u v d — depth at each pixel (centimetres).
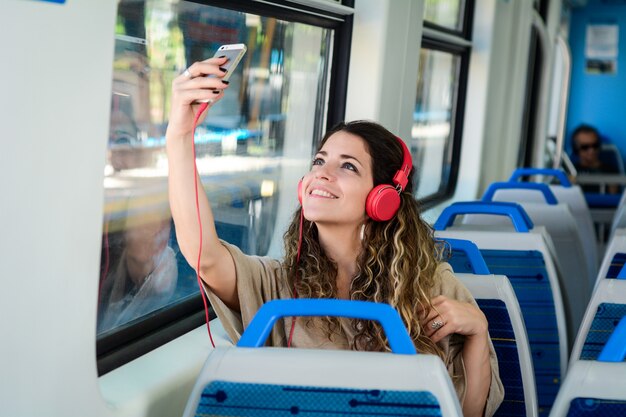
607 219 786
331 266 169
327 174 161
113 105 172
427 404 111
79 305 133
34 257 122
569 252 324
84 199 130
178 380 165
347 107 289
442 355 164
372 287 166
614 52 928
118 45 172
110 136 172
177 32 194
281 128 262
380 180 164
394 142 168
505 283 191
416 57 329
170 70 193
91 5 126
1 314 118
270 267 168
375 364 112
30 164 119
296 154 276
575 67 945
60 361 130
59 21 121
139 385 157
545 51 606
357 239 167
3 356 120
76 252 130
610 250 246
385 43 285
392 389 111
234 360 115
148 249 190
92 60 128
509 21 496
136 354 173
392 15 289
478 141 472
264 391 114
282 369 113
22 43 115
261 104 247
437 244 194
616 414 121
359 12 284
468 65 469
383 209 161
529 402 189
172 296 203
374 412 112
